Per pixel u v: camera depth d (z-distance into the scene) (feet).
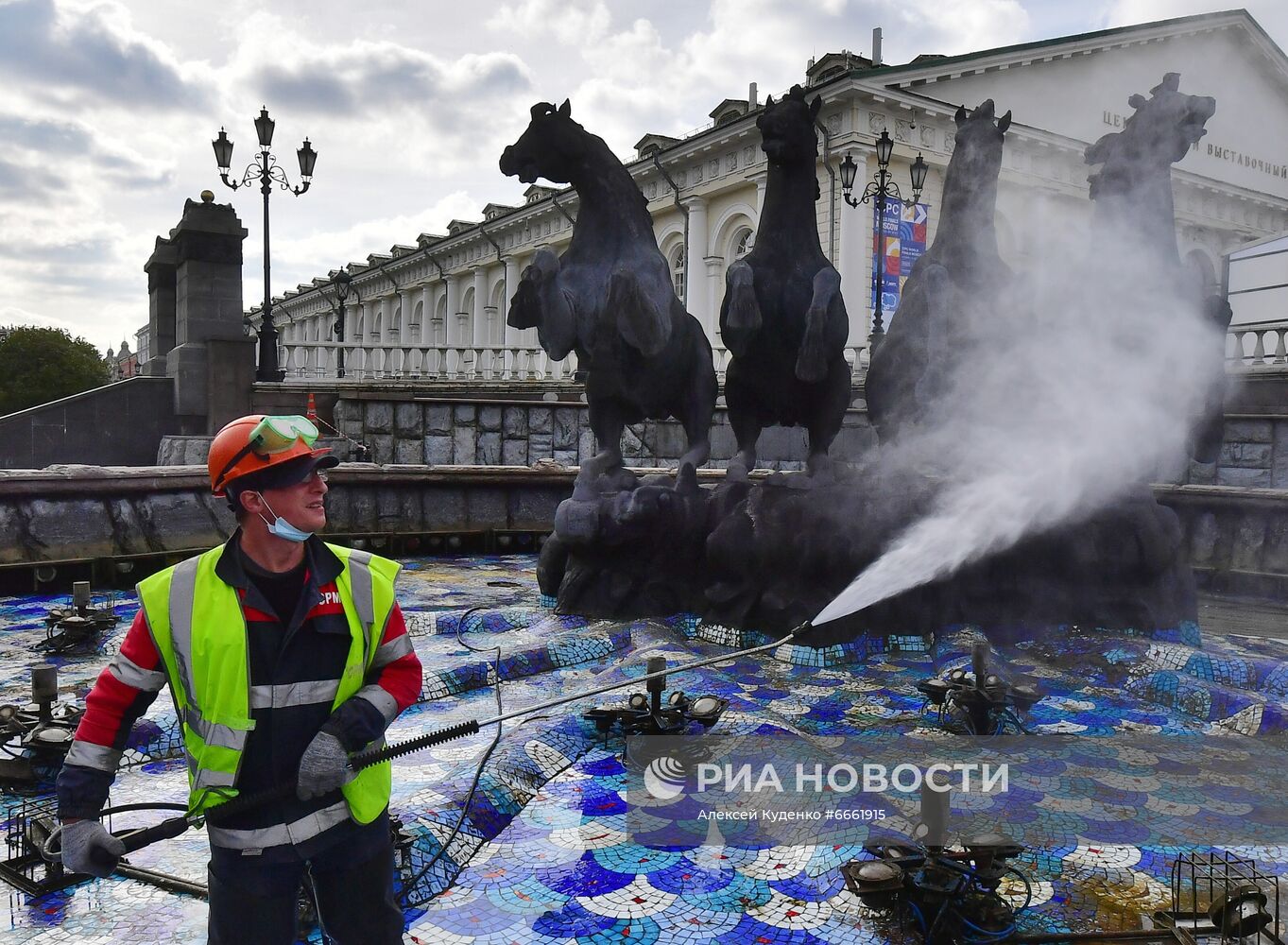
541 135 24.86
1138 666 19.92
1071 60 89.10
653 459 58.80
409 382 76.13
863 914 10.62
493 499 43.52
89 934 10.04
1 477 30.76
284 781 7.03
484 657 20.56
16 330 144.77
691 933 10.24
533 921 10.48
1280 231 88.48
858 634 21.90
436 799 12.60
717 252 116.26
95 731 6.82
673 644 21.88
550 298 24.54
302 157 68.13
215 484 6.93
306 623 7.13
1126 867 11.64
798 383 25.08
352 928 7.56
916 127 101.40
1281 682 18.67
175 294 68.54
